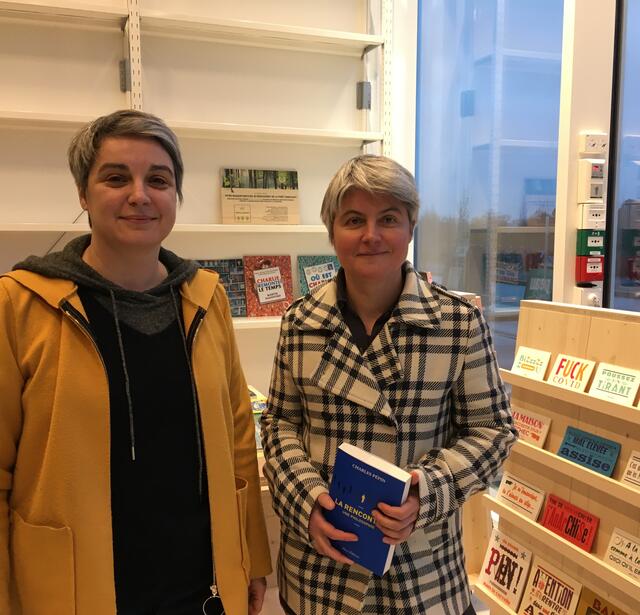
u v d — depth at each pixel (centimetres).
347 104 280
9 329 102
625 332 147
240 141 265
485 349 122
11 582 109
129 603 109
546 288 261
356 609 115
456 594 122
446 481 111
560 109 220
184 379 114
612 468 149
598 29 214
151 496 110
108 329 109
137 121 108
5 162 233
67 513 102
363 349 121
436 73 335
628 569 145
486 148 296
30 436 103
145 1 246
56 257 110
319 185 279
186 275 121
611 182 230
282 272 273
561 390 160
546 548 176
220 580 117
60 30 234
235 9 260
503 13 277
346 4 277
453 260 330
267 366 279
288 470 120
